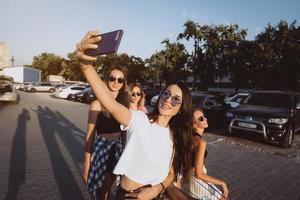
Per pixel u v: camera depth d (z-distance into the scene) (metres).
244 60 28.64
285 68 25.83
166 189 1.94
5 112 15.21
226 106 13.50
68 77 82.50
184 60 33.69
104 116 3.05
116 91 3.35
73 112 16.61
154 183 1.81
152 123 1.89
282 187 5.59
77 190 4.78
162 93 1.95
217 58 31.50
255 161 7.47
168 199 1.92
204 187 2.72
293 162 7.59
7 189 4.70
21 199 4.36
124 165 1.75
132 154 1.76
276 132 9.20
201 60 32.12
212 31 31.33
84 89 27.89
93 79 1.54
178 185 2.25
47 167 5.93
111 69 3.37
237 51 28.81
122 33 1.36
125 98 3.42
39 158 6.58
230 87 44.78
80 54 1.44
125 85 3.42
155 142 1.80
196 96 12.58
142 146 1.75
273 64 26.66
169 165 1.89
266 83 27.33
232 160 7.44
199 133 3.01
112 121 3.04
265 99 10.71
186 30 31.61
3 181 5.04
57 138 8.92
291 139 9.70
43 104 21.31
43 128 10.68
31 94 35.16
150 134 1.79
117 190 1.86
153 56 34.75
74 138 9.02
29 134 9.40
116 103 1.67
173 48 33.19
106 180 3.00
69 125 11.67
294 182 5.93
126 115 1.72
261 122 9.41
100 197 3.02
